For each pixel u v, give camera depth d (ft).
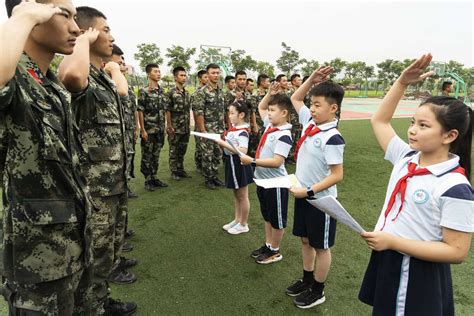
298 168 7.25
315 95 6.67
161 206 13.17
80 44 5.51
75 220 4.30
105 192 6.31
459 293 7.75
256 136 21.38
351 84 132.67
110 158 6.42
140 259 9.23
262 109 9.68
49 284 4.09
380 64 125.59
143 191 14.93
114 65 8.80
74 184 4.36
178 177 16.80
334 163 6.37
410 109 64.49
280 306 7.35
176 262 9.11
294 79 22.18
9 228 3.90
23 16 3.25
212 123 16.49
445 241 3.75
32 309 3.97
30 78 3.90
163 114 15.24
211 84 16.65
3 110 3.63
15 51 3.08
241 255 9.56
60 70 5.39
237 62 89.51
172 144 16.55
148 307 7.20
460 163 4.07
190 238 10.54
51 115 4.06
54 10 3.58
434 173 3.91
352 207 13.07
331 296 7.70
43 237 3.96
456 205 3.65
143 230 11.03
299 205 7.23
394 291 4.22
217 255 9.53
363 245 10.12
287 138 8.26
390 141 4.95
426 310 4.03
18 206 3.84
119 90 8.22
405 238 4.01
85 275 4.87
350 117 47.26
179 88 16.43
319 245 6.93
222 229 11.22
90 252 4.74
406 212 4.11
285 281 8.32
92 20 6.18
